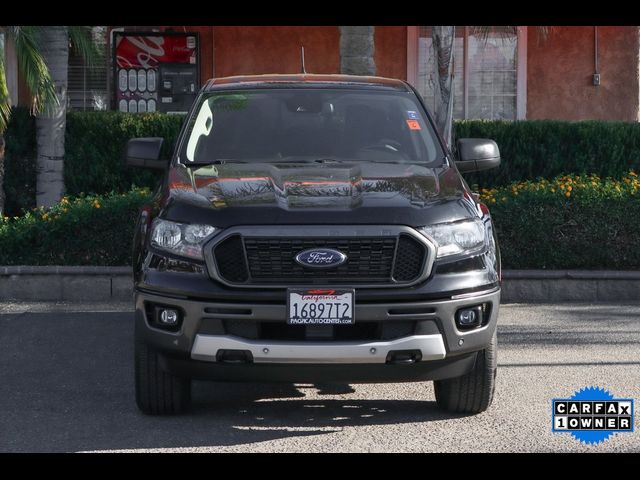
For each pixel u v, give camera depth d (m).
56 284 19.33
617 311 18.16
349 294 10.08
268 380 10.36
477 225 10.80
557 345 15.32
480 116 32.38
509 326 16.80
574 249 19.72
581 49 32.16
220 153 12.48
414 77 31.94
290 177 11.35
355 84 13.66
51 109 23.84
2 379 13.30
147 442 10.39
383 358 10.16
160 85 32.44
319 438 10.57
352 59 22.97
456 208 10.76
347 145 12.59
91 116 24.73
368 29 22.95
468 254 10.54
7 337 16.00
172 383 11.02
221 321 10.20
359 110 13.08
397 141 12.70
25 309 18.38
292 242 10.17
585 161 24.38
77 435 10.66
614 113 32.31
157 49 32.34
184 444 10.32
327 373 10.25
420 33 31.84
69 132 24.70
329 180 11.22
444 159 12.55
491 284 10.70
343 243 10.17
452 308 10.31
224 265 10.27
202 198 10.73
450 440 10.52
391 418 11.38
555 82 32.31
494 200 19.91
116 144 24.77
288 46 32.09
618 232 19.67
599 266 19.88
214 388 12.86
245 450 10.12
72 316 17.69
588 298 19.25
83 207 19.98
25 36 22.78
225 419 11.31
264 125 12.83
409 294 10.18
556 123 24.53
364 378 10.34
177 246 10.45
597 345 15.32
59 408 11.80
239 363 10.27
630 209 19.61
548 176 24.53
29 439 10.52
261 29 32.16
